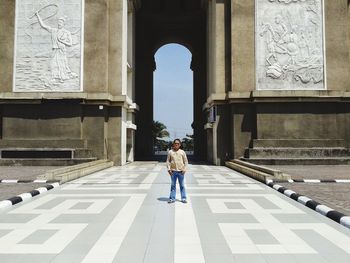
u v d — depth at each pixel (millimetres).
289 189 11516
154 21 38281
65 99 24000
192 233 6652
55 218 7906
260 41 24828
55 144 23609
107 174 18188
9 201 9344
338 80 24656
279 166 21453
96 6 24891
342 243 6020
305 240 6191
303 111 24141
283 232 6715
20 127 24109
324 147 23719
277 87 24656
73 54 24672
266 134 24047
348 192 11102
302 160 22188
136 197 10758
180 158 9953
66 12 24812
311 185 12836
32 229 6953
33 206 9312
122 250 5645
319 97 23969
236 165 20688
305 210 8758
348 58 24766
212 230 6867
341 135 24219
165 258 5270
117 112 25203
